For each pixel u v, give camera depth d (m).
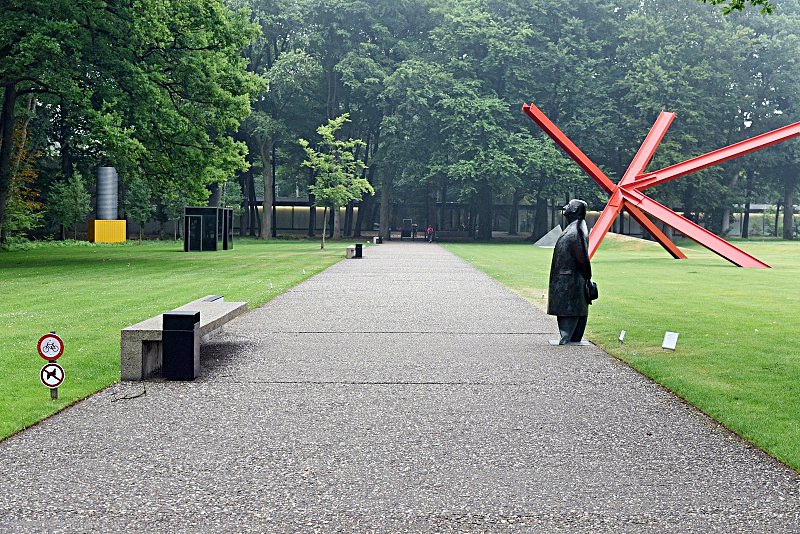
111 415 7.22
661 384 8.74
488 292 19.53
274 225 75.56
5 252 40.88
